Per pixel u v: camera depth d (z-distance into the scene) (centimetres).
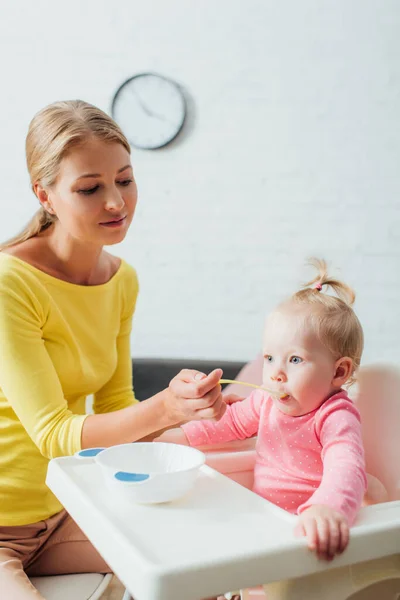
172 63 266
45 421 114
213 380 95
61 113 119
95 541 78
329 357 113
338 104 268
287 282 270
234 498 86
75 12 265
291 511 112
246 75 267
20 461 122
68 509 88
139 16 265
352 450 99
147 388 259
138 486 81
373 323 271
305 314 114
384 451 116
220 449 126
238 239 270
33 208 270
